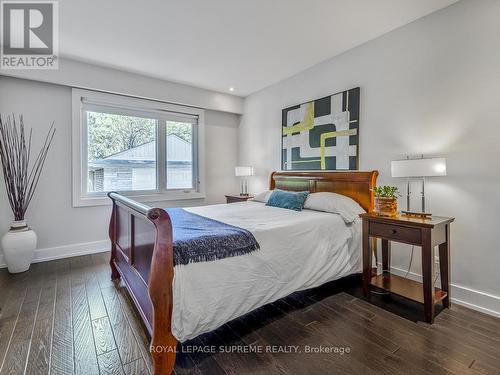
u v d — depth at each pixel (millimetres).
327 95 3229
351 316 1997
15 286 2473
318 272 2189
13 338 1706
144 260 1687
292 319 1958
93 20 2381
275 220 2318
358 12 2277
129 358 1540
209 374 1425
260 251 1856
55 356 1548
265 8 2213
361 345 1661
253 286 1776
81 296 2281
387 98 2639
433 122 2311
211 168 4609
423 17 2354
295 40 2750
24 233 2822
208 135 4562
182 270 1468
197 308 1481
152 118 4016
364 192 2764
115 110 3686
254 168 4496
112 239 2609
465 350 1611
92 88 3334
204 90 4258
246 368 1468
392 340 1710
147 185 4031
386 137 2658
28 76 2969
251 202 3635
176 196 4223
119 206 2416
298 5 2176
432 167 2035
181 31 2568
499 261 1980
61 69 3127
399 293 2113
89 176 3555
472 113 2086
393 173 2244
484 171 2039
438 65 2268
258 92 4352
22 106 3051
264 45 2852
